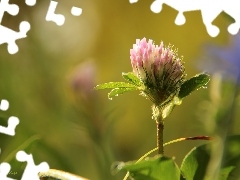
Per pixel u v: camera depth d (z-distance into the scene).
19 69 0.81
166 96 0.43
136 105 0.82
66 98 0.70
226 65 0.37
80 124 0.63
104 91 0.69
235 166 0.40
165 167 0.40
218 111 0.38
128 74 0.43
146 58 0.43
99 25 0.95
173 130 0.78
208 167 0.41
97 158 0.63
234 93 0.37
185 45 0.90
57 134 0.74
